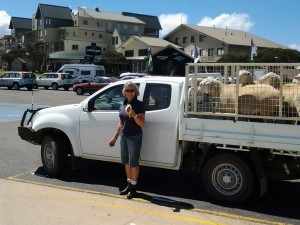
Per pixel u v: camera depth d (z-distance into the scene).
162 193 6.48
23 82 38.84
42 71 82.50
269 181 6.70
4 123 14.95
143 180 7.21
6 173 7.56
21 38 101.94
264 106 5.46
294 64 5.30
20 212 5.47
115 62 71.19
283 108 5.41
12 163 8.41
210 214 5.55
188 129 5.95
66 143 7.31
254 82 5.65
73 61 80.88
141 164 6.43
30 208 5.63
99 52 72.69
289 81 5.37
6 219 5.21
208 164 6.01
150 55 47.25
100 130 6.76
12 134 12.33
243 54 59.50
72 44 84.81
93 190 6.58
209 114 5.81
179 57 47.12
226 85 5.73
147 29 102.12
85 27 87.31
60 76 41.62
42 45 92.12
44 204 5.81
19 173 7.58
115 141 6.32
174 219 5.32
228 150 5.88
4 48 115.12
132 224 5.11
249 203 6.02
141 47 71.75
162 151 6.20
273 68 5.51
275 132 5.39
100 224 5.09
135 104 5.95
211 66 5.84
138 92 6.00
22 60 84.81
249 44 70.38
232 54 59.94
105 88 6.84
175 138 6.11
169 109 6.15
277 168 5.68
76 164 7.20
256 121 5.57
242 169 5.77
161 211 5.62
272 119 5.45
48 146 7.34
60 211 5.54
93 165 8.20
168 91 6.22
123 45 75.44
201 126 5.84
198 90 5.87
